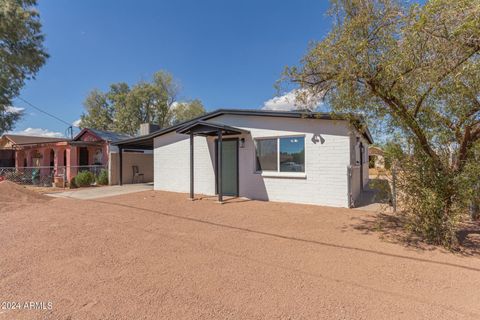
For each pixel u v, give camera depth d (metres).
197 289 2.87
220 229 5.42
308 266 3.50
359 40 4.24
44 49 17.47
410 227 4.58
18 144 18.66
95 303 2.60
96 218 6.47
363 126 5.18
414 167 4.34
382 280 3.07
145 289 2.88
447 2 3.21
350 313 2.40
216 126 8.55
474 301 2.59
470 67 3.45
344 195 7.70
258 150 9.40
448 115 4.08
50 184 14.61
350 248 4.20
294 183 8.56
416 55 3.74
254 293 2.78
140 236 4.94
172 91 36.44
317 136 8.13
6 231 5.29
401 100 4.25
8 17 14.66
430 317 2.33
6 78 15.95
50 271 3.37
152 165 17.59
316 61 4.82
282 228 5.47
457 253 3.93
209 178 10.55
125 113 33.53
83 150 19.27
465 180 3.89
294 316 2.36
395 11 3.99
